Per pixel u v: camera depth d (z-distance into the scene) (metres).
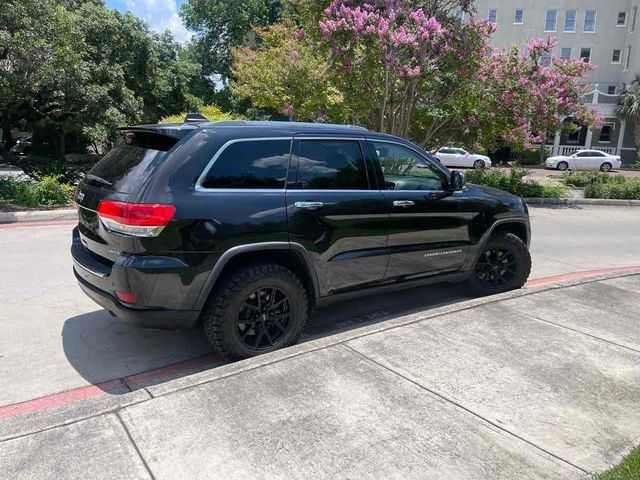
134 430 2.92
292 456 2.72
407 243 4.88
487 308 4.98
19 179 12.74
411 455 2.74
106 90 14.30
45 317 5.14
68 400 3.64
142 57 22.00
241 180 3.93
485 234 5.53
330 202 4.29
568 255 8.98
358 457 2.72
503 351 4.03
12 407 3.52
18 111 15.40
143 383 3.91
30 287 6.01
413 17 11.84
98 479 2.54
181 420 3.02
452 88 13.75
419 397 3.32
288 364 3.72
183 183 3.69
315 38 12.93
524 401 3.31
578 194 17.61
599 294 5.57
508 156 39.28
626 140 40.75
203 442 2.82
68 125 15.21
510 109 14.68
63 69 11.97
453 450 2.79
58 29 11.78
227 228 3.78
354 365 3.73
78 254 4.25
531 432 2.98
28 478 2.53
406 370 3.68
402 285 5.01
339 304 5.79
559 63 15.52
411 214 4.84
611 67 41.41
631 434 2.97
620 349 4.12
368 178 4.62
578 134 41.72
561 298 5.37
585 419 3.12
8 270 6.66
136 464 2.64
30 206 11.03
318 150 4.36
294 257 4.21
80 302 5.57
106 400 3.21
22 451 2.72
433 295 6.12
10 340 4.59
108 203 3.68
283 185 4.11
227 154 3.90
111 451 2.74
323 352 3.92
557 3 40.78
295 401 3.23
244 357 4.00
